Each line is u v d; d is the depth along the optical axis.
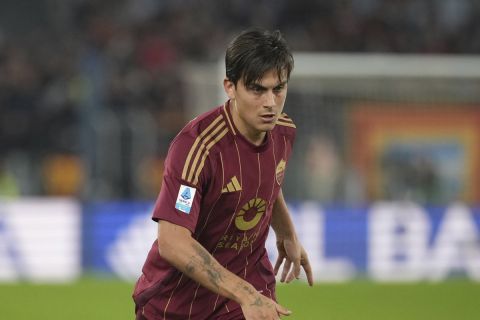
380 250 40.84
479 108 48.12
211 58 59.53
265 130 13.86
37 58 58.16
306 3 62.78
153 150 47.28
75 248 39.72
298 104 47.62
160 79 57.12
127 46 59.53
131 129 46.66
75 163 52.34
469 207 41.34
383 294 36.41
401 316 31.77
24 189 51.56
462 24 62.66
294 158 47.31
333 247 40.59
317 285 38.38
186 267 13.71
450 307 33.72
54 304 33.38
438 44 61.28
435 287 38.28
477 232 41.03
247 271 15.62
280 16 62.81
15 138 53.22
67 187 52.03
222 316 15.41
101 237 39.88
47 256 39.44
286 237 16.80
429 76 47.97
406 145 47.97
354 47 60.38
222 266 14.22
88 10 62.38
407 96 48.03
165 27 61.28
